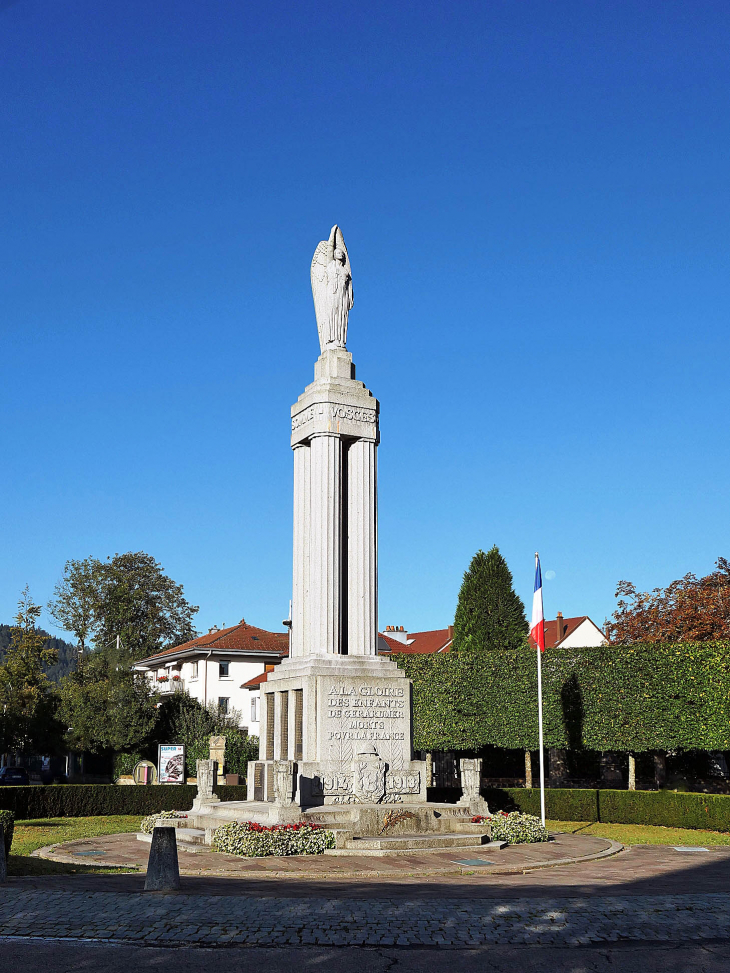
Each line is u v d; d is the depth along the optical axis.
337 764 27.12
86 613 89.88
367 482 30.89
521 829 26.02
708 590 58.62
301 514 31.52
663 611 63.78
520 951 12.86
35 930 13.65
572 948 13.05
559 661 40.69
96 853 23.92
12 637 61.38
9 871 20.08
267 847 22.16
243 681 72.94
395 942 13.20
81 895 15.80
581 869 21.41
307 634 29.95
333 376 31.38
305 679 27.86
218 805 28.03
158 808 39.09
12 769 68.44
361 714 27.81
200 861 21.31
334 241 32.81
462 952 12.78
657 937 13.65
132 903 15.23
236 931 13.60
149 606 93.88
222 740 50.00
